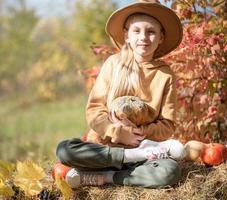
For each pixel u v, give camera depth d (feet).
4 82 67.51
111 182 11.52
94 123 11.92
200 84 14.35
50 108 53.67
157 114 12.00
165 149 11.29
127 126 11.66
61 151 11.43
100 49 15.83
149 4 11.94
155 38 12.12
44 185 11.94
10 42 67.92
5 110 54.08
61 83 63.87
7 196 11.64
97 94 12.28
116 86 12.10
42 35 70.69
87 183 11.52
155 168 11.12
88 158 11.30
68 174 11.42
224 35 13.91
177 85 14.51
